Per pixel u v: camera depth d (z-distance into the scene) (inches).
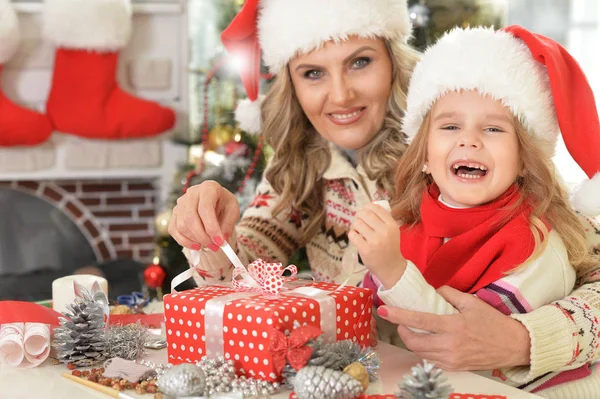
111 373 34.0
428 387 28.8
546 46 40.9
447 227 42.6
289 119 56.9
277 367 31.6
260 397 31.2
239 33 56.4
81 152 134.0
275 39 53.4
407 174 46.7
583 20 143.9
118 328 39.4
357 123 53.9
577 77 42.0
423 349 35.9
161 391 31.8
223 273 45.1
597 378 40.3
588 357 38.2
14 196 139.9
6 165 131.6
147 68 133.7
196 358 34.9
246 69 59.6
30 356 37.0
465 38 41.7
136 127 130.7
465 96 41.1
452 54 41.3
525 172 42.1
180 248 105.9
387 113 54.9
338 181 57.2
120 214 142.5
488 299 38.8
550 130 41.9
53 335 38.1
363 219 37.3
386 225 36.6
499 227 41.2
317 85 53.7
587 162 41.8
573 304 38.6
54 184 140.0
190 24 136.6
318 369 30.0
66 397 32.3
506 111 40.7
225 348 33.5
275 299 34.3
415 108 44.4
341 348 33.0
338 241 56.4
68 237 141.7
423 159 45.2
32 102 131.0
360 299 36.0
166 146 137.1
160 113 131.9
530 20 144.0
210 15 137.2
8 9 121.5
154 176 137.6
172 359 36.1
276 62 55.1
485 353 35.5
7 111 125.7
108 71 129.2
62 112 129.1
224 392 31.3
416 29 88.5
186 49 134.8
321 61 52.3
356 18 50.6
